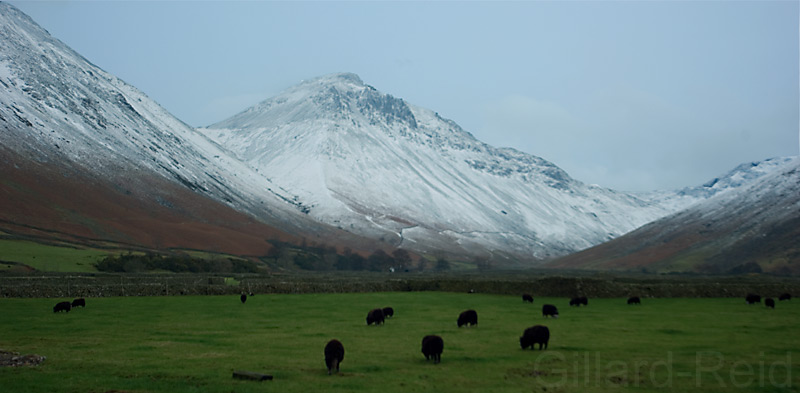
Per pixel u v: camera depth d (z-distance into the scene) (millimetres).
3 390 26344
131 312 59719
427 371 30531
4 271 111750
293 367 31422
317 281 105438
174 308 64125
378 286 97375
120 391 26219
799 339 41156
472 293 91562
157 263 167500
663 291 85438
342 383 27844
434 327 48094
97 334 43781
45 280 87500
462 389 26922
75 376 28922
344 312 60812
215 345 38562
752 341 40062
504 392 26469
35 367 31062
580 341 40094
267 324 50250
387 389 26844
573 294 84250
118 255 170000
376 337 42375
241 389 26609
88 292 76938
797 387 27734
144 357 34094
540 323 50844
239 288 86688
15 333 44250
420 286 98438
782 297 80875
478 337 42125
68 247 176625
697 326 48719
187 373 29688
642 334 43562
